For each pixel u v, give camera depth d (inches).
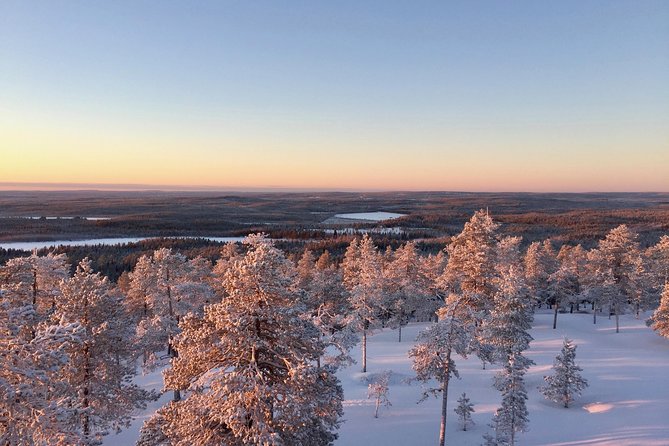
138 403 807.1
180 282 1259.2
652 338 1786.4
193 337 484.1
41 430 381.4
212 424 482.6
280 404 454.0
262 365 502.0
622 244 2134.6
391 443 899.4
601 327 2048.5
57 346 423.8
